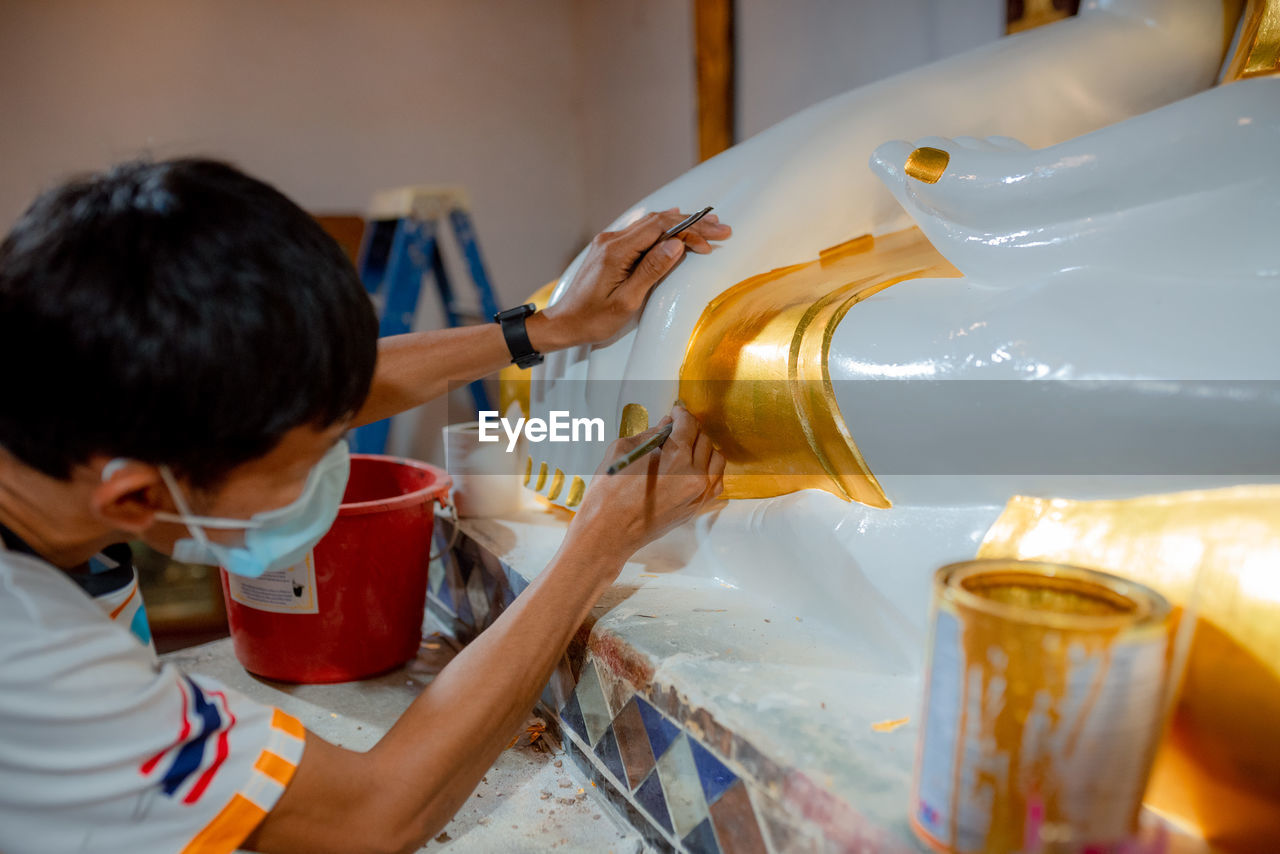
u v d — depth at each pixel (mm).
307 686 1211
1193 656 553
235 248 507
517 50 4488
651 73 3945
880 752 647
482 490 1368
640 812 859
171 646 1382
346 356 560
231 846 598
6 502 588
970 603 474
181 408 508
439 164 4445
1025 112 1188
